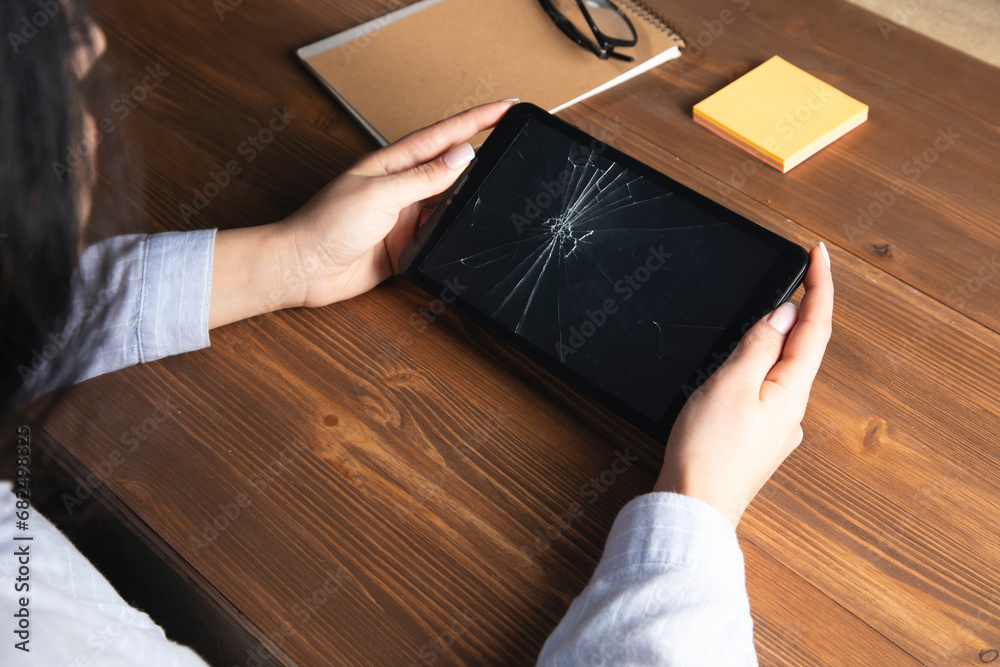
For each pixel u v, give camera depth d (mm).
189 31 967
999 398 625
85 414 661
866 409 627
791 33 892
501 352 691
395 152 737
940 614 533
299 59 925
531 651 539
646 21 918
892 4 1286
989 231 718
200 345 698
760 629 539
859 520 577
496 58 901
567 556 578
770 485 599
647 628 477
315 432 649
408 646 543
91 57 398
